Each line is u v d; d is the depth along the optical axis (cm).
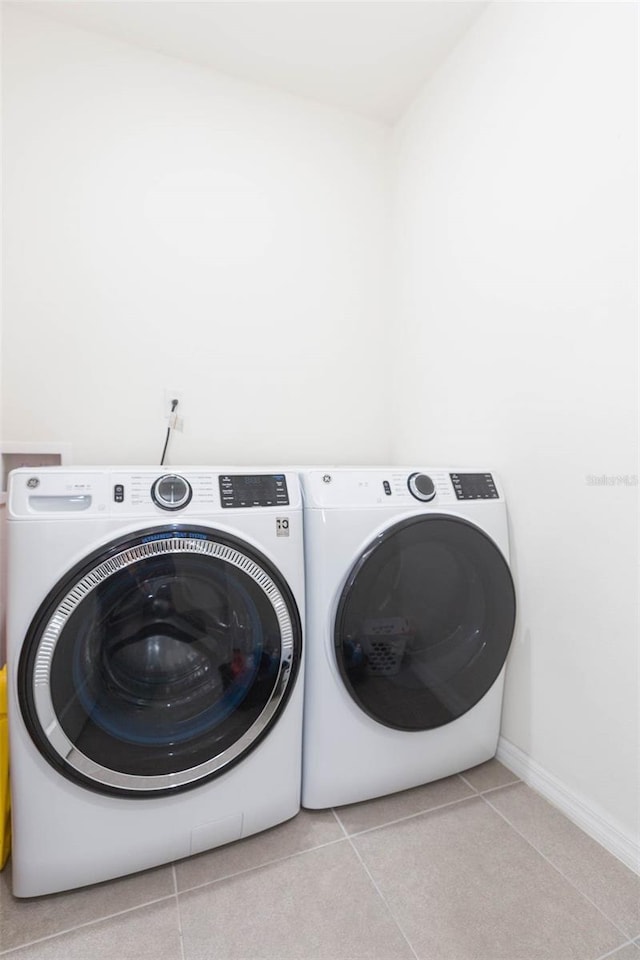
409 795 136
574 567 126
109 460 173
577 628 126
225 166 184
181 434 182
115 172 169
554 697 133
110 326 171
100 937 96
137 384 175
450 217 173
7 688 97
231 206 186
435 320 182
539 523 137
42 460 166
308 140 197
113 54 168
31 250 161
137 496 104
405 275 202
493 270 153
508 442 148
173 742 108
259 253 191
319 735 124
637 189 109
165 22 161
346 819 127
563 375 129
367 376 211
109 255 170
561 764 131
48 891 102
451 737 139
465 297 166
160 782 106
